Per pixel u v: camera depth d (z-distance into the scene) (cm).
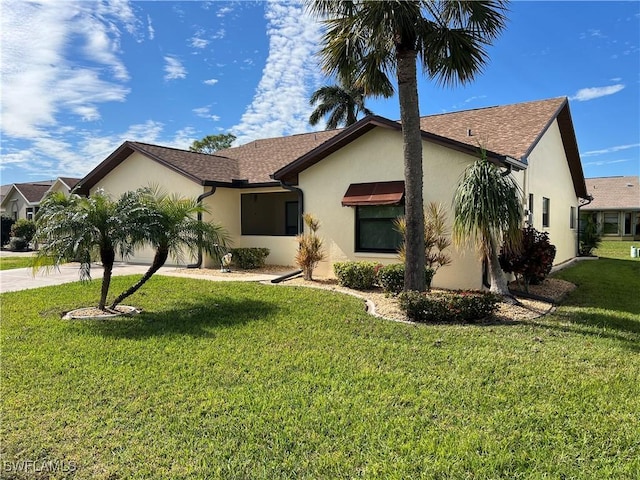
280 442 400
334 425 429
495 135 1455
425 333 762
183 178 1805
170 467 364
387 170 1352
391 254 1349
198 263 1739
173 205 1002
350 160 1425
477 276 1181
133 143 1898
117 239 895
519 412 451
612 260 2228
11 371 587
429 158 1250
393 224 1353
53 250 868
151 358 636
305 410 462
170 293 1141
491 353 646
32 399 498
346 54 973
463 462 364
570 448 383
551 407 461
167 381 548
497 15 912
